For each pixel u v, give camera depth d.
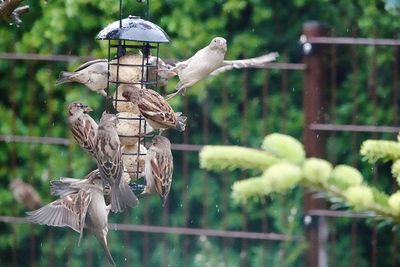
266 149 3.55
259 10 13.89
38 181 13.83
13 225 11.90
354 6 14.01
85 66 7.04
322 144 10.12
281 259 11.62
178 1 13.82
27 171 13.87
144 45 7.02
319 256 9.97
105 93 7.04
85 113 6.33
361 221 13.34
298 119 13.71
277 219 13.27
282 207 11.94
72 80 7.03
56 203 6.07
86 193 6.11
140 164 6.77
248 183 3.35
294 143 3.53
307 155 10.09
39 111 14.02
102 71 6.98
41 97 14.06
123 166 6.23
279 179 3.33
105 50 13.58
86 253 13.77
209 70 7.14
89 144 6.23
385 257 13.41
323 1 14.02
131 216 13.70
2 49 14.12
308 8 14.05
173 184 13.76
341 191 3.45
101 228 6.14
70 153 12.10
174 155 13.73
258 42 13.95
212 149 3.54
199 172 13.73
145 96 6.48
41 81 13.77
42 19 13.89
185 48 13.72
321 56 10.06
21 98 14.11
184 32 13.72
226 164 3.53
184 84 7.16
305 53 10.04
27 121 14.05
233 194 3.35
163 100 6.52
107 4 13.65
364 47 13.69
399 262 13.37
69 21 13.82
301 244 12.41
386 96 13.62
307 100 10.08
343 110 13.65
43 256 13.90
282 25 14.08
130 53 7.03
